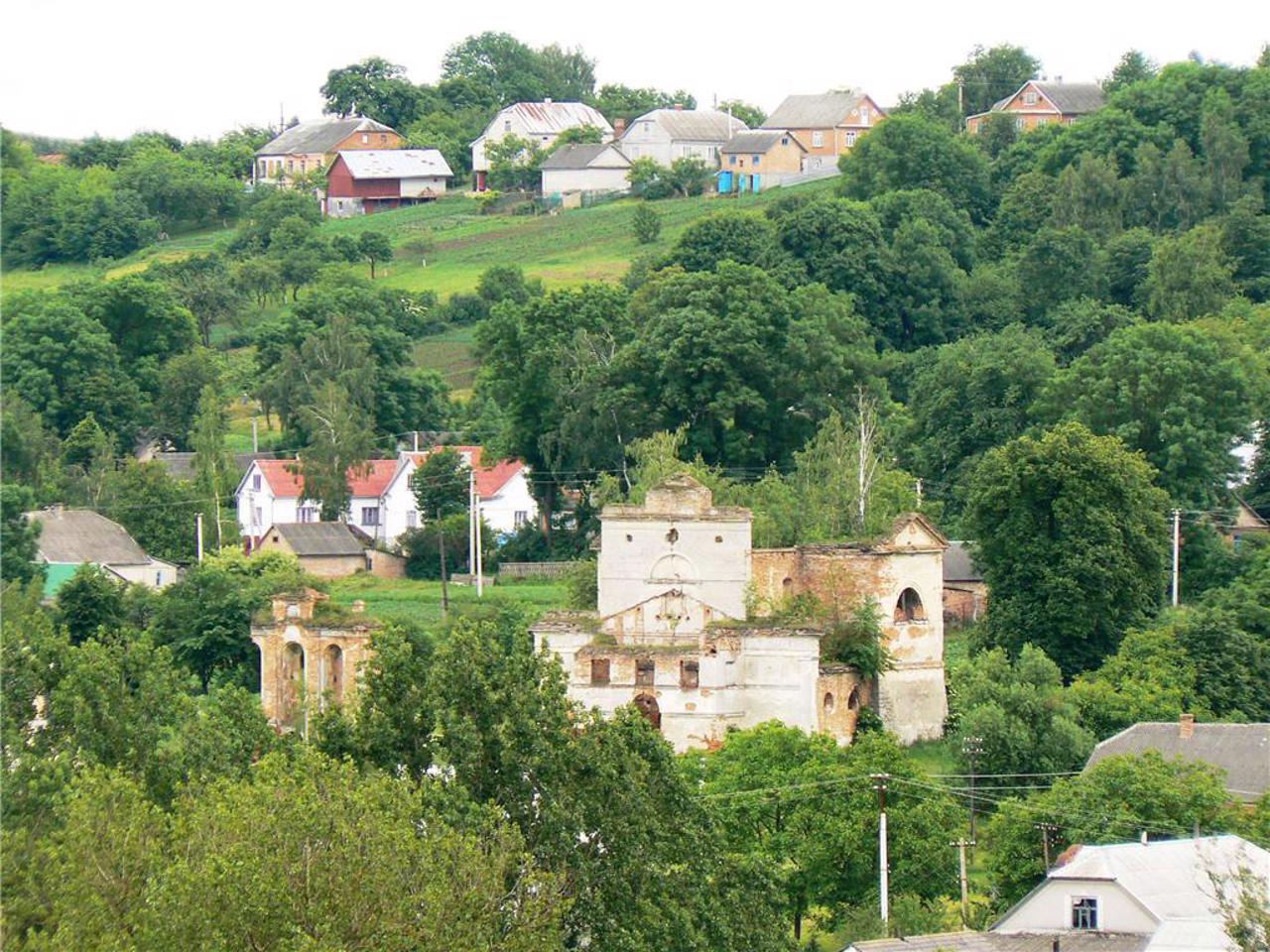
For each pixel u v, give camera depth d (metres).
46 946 197.62
